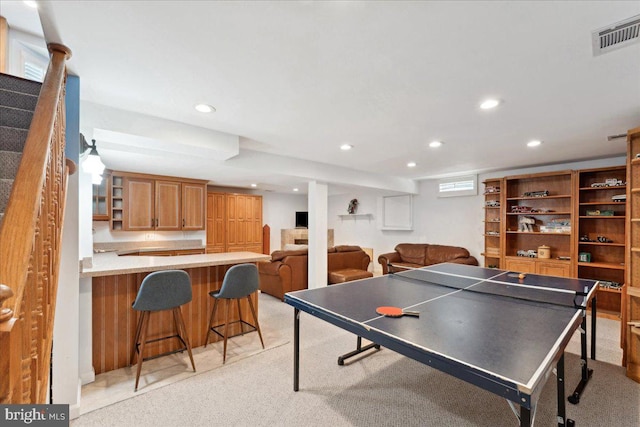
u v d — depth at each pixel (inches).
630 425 74.0
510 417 76.9
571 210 174.6
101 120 95.7
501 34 59.4
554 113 102.6
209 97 90.1
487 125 115.7
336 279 209.9
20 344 29.4
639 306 97.1
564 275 175.5
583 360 91.4
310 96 89.4
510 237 208.5
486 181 213.9
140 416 76.2
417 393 87.6
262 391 87.8
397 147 150.4
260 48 64.7
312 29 58.1
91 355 93.1
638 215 98.7
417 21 55.6
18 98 73.5
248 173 193.2
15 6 79.2
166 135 109.0
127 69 73.7
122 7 51.8
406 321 65.6
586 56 66.9
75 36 60.2
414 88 84.0
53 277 53.2
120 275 103.3
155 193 216.7
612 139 132.3
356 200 327.9
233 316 131.0
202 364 104.4
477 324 63.7
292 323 147.7
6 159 65.5
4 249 30.3
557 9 52.1
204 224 240.5
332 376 96.9
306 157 175.6
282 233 349.7
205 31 58.8
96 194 196.7
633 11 52.1
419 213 269.6
